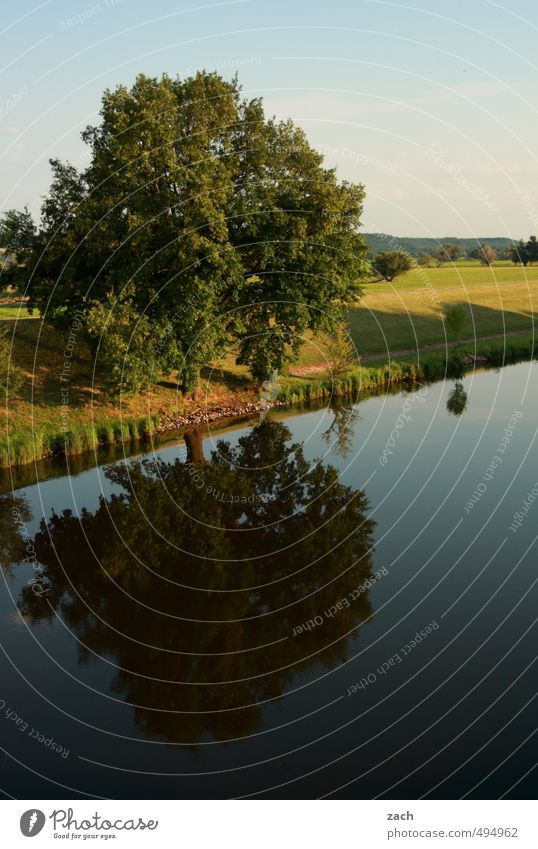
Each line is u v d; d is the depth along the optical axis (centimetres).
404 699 1423
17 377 3438
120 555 2181
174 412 3822
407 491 2620
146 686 1509
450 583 1905
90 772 1245
